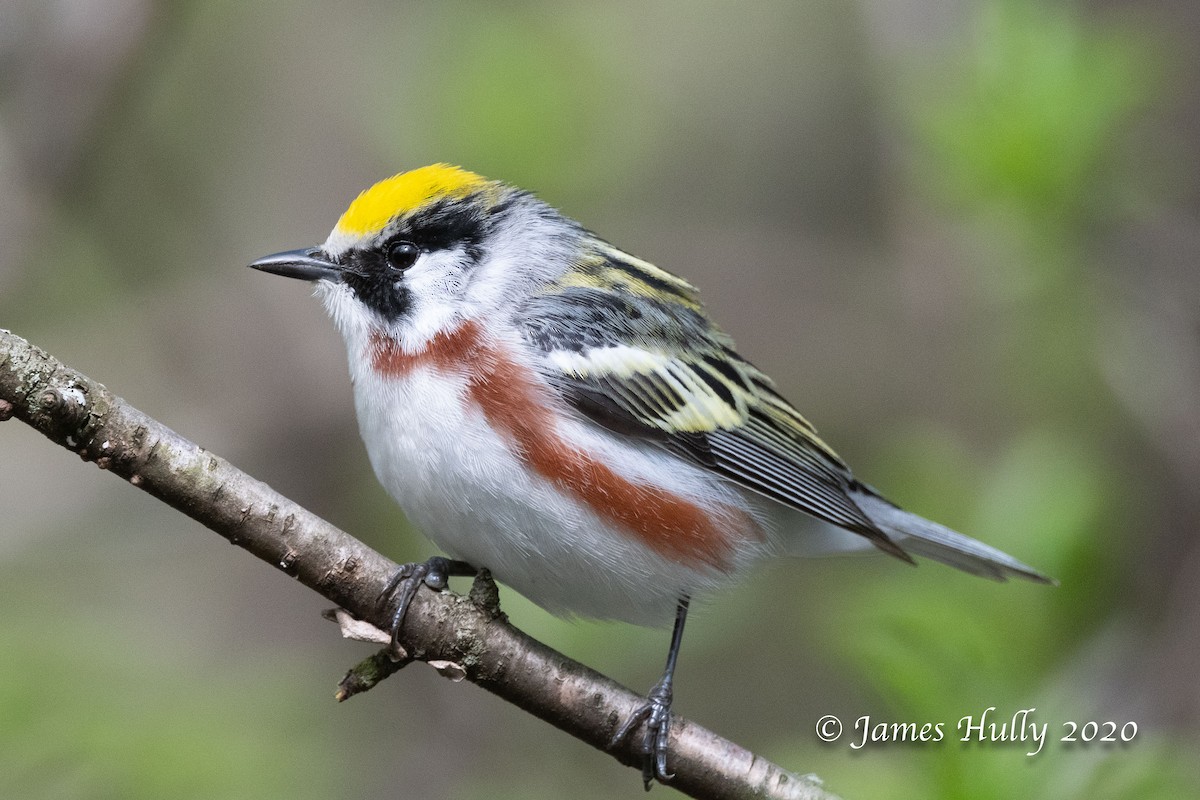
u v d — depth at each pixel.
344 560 7.71
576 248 10.32
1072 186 11.60
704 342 10.29
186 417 14.39
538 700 8.09
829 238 16.25
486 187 10.13
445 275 9.67
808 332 15.69
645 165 14.95
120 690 11.51
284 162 15.57
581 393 9.55
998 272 12.18
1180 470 12.26
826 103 16.66
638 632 10.91
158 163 15.24
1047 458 9.59
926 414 13.24
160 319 14.60
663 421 9.77
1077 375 12.26
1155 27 13.65
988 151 11.59
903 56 13.12
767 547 10.42
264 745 11.18
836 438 15.22
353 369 9.67
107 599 13.33
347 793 11.98
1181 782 7.69
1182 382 12.30
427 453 9.14
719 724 13.60
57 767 10.73
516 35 13.22
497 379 9.23
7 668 11.39
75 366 14.29
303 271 9.74
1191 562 11.95
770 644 13.85
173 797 10.66
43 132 12.73
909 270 13.41
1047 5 11.90
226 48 15.83
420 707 13.08
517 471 9.11
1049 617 8.80
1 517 13.53
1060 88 11.58
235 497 7.51
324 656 13.46
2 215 12.63
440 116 12.93
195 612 13.51
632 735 8.23
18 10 12.88
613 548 9.27
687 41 16.47
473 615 7.96
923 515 10.77
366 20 16.02
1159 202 12.68
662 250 15.91
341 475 14.23
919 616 8.51
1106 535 9.29
